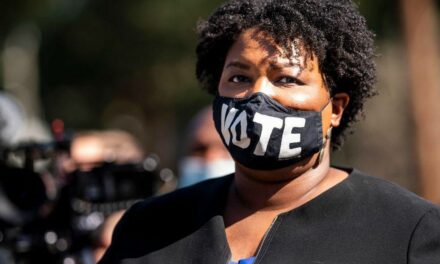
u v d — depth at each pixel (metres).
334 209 5.16
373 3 28.28
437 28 27.69
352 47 5.45
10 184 7.71
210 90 6.03
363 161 28.95
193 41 39.28
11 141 7.79
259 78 5.24
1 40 42.94
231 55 5.38
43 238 7.72
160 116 43.66
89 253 7.88
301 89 5.23
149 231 5.56
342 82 5.50
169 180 8.27
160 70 41.53
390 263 4.89
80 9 43.22
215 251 5.23
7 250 7.65
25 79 45.84
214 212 5.42
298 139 5.20
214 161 10.11
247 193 5.41
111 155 8.87
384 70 28.25
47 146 7.73
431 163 19.06
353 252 4.96
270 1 5.39
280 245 5.09
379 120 28.92
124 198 8.00
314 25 5.34
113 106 44.78
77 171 7.85
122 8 41.66
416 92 19.86
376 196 5.18
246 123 5.17
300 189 5.32
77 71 44.31
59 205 7.80
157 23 39.78
